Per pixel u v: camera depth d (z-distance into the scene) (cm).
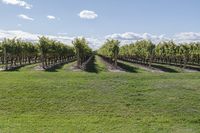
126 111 2939
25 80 3916
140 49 12788
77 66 9562
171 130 2486
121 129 2469
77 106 3042
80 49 9781
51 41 10375
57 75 4378
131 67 9694
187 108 3038
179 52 11775
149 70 8694
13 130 2364
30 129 2405
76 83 3791
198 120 2753
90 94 3388
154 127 2544
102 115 2827
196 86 3791
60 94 3353
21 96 3259
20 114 2809
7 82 3762
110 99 3259
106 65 10694
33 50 11288
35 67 9169
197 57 11700
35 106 3011
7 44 9075
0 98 3189
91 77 4231
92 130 2425
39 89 3497
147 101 3225
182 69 9194
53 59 11700
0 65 10131
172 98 3312
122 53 15462
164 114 2880
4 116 2742
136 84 3834
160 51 12750
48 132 2347
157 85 3809
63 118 2723
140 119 2741
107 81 3956
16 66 9650
